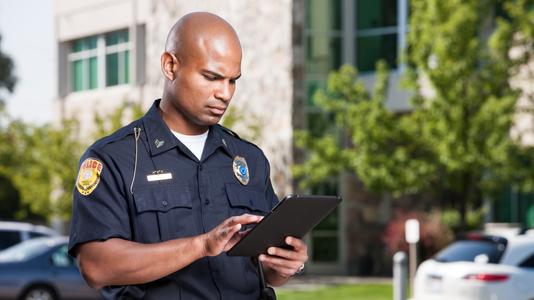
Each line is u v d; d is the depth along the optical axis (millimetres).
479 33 22047
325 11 28625
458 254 13555
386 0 28203
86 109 33312
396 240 25172
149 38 30891
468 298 13062
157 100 3889
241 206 3818
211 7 29516
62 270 17453
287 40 27656
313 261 28562
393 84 27906
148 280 3482
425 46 21203
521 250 13164
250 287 3801
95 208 3623
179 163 3748
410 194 28281
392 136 21609
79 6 33750
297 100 27656
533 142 24422
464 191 21438
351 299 19078
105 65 33125
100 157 3682
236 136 3977
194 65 3617
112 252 3506
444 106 20797
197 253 3416
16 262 17172
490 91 20875
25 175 27766
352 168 22734
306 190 27953
